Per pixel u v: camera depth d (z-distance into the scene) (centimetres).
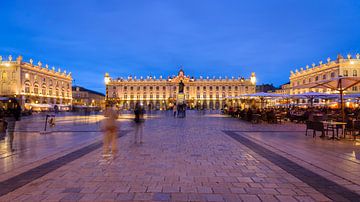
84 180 517
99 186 480
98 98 13325
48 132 1343
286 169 598
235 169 600
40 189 466
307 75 7844
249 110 2236
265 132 1360
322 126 1098
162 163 657
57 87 8850
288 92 9044
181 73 11481
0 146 921
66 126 1770
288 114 2328
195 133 1310
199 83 11481
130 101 11581
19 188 471
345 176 539
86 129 1541
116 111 839
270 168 608
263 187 475
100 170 591
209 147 892
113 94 11206
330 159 698
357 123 1062
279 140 1059
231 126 1739
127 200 412
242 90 11444
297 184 491
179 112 3244
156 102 11519
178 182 504
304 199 417
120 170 591
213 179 523
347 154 764
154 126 1731
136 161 679
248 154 771
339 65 6222
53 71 8531
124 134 1273
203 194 440
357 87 5494
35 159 707
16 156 747
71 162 671
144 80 11712
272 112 2086
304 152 798
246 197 427
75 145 938
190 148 872
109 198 421
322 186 479
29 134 1294
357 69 6200
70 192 449
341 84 1184
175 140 1060
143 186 480
